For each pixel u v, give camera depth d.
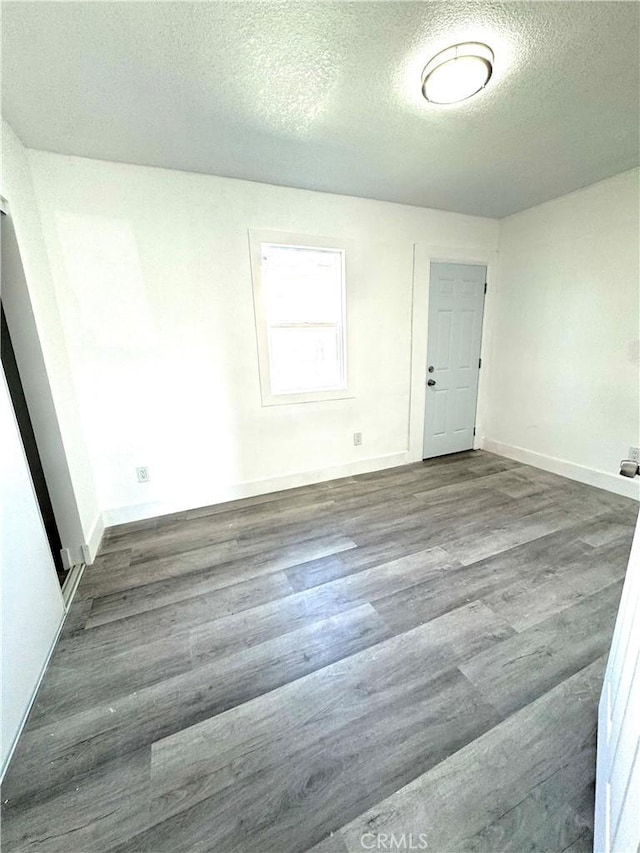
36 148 2.07
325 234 2.93
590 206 2.89
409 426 3.72
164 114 1.79
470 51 1.42
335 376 3.37
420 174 2.56
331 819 1.00
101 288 2.38
